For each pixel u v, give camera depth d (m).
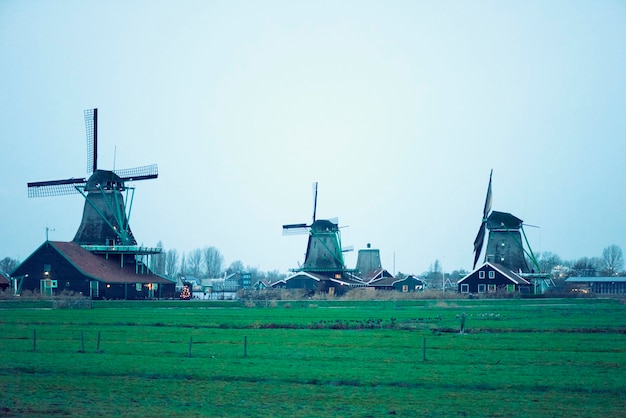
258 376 37.56
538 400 32.38
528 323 67.38
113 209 117.19
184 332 58.28
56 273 105.94
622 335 56.72
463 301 104.19
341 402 32.00
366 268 182.12
